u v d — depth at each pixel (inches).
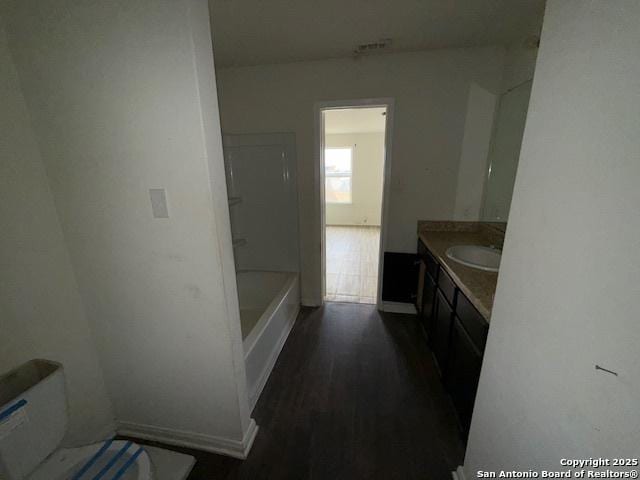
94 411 53.9
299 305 111.1
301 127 95.3
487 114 84.8
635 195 17.0
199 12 35.7
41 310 44.5
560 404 24.4
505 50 79.6
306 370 76.7
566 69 23.8
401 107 88.3
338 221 269.6
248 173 103.0
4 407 32.2
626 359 17.9
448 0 58.1
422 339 90.4
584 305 21.5
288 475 50.0
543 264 26.8
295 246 108.1
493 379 37.4
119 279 47.8
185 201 41.1
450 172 91.6
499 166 81.7
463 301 54.9
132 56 36.2
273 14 62.0
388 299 107.8
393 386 70.6
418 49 81.9
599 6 20.2
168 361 51.2
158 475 49.6
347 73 88.2
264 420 61.1
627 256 17.6
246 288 108.1
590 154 20.9
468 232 95.3
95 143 41.0
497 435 36.0
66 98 39.6
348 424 59.8
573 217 22.7
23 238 41.8
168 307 47.6
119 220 44.3
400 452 53.8
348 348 86.2
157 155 39.7
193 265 44.2
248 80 93.8
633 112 17.3
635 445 17.6
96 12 35.5
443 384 68.3
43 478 36.7
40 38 37.7
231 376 49.2
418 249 98.0
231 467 51.4
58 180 44.0
